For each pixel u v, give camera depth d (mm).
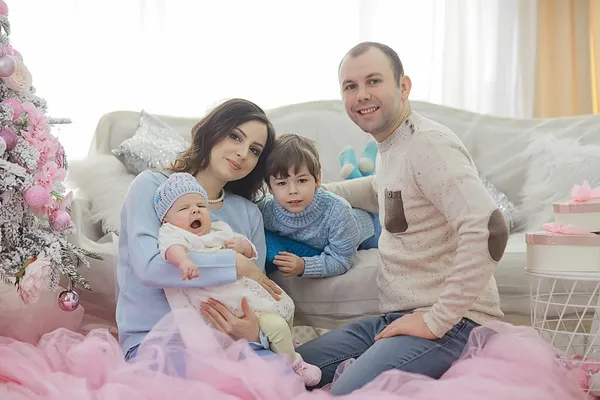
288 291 2008
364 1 3574
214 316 1620
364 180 2189
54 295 2006
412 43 3689
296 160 1869
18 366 1548
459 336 1604
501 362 1506
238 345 1566
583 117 2957
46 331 1981
